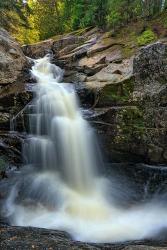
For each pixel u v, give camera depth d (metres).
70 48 17.23
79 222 6.57
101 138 8.91
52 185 7.84
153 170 8.70
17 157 8.43
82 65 14.03
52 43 18.56
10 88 11.02
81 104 10.48
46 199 7.34
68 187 8.00
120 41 15.08
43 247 4.77
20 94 10.01
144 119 9.09
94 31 18.41
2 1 22.69
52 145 8.83
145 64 9.85
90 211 7.07
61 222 6.52
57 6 25.61
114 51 14.25
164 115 9.07
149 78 9.80
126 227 6.43
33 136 9.03
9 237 5.03
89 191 7.96
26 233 5.23
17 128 9.30
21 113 9.34
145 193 8.26
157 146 8.79
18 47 14.05
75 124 9.20
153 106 9.31
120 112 8.96
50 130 9.33
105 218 6.84
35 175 8.07
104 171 8.85
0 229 5.34
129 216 6.97
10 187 7.39
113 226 6.46
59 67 14.70
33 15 25.86
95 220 6.73
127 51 13.64
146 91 9.55
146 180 8.62
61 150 8.90
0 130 9.34
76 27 21.86
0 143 8.46
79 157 8.87
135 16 16.88
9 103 9.94
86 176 8.69
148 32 14.43
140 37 14.32
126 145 8.80
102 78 11.72
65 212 6.93
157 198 7.97
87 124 9.15
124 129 8.84
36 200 7.24
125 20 16.75
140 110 9.21
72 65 14.47
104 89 9.96
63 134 9.02
